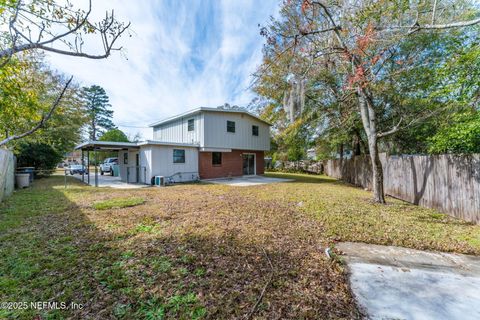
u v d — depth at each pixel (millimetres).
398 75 7609
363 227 4316
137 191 8820
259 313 1941
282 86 9039
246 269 2668
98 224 4289
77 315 1890
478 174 4539
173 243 3389
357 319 1903
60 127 13109
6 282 2324
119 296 2139
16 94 2768
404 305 2105
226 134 14227
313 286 2371
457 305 2119
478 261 3055
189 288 2275
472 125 4539
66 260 2818
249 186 10562
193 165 13328
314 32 5742
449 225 4500
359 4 6020
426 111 6617
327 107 11016
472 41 5238
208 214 5125
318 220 4738
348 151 17688
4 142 2174
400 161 7289
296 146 15461
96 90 37000
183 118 14578
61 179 13867
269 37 6340
